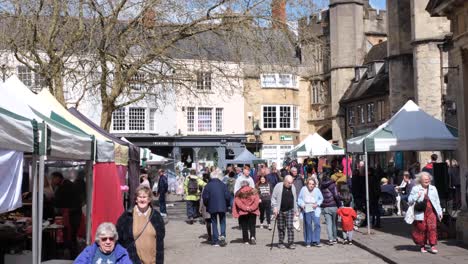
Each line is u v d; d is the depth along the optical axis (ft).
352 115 144.25
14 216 35.96
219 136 143.33
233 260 41.37
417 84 105.29
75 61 53.67
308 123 160.45
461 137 47.09
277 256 42.70
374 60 136.98
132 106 135.54
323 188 48.91
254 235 49.60
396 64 116.06
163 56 56.54
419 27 104.63
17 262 28.48
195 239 54.19
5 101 22.39
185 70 58.29
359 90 140.87
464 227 45.01
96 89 61.98
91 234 35.76
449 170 60.18
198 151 143.13
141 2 52.90
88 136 31.60
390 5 117.29
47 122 26.17
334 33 150.51
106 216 36.83
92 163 34.83
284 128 155.43
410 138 52.75
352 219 48.52
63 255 37.73
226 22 54.29
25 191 41.86
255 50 54.49
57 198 39.27
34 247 23.62
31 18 48.44
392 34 116.88
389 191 72.69
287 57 55.77
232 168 74.84
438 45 103.24
